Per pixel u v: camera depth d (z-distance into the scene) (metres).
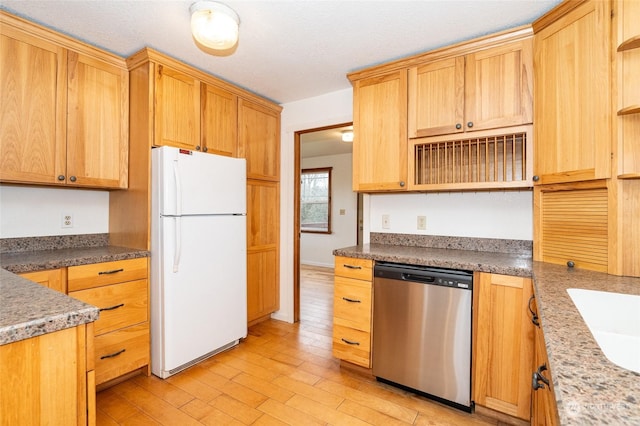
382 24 1.88
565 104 1.61
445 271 1.87
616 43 1.40
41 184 2.03
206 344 2.34
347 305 2.21
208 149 2.55
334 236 6.22
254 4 1.68
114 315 1.99
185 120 2.38
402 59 2.21
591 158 1.49
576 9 1.55
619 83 1.40
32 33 1.85
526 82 1.84
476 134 1.99
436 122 2.12
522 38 1.85
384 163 2.30
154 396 1.92
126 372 2.04
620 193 1.42
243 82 2.76
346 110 2.93
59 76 1.97
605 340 0.98
